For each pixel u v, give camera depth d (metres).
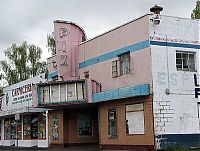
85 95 27.41
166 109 23.08
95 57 28.78
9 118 44.06
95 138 32.88
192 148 23.23
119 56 26.17
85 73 29.91
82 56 30.42
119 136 25.38
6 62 60.56
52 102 28.94
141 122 23.52
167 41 23.84
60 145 32.09
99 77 28.14
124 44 25.61
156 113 22.72
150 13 23.58
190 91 24.19
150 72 23.08
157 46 23.48
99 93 26.50
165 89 23.28
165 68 23.52
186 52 24.59
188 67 24.53
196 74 24.64
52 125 33.62
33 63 61.09
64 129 31.91
